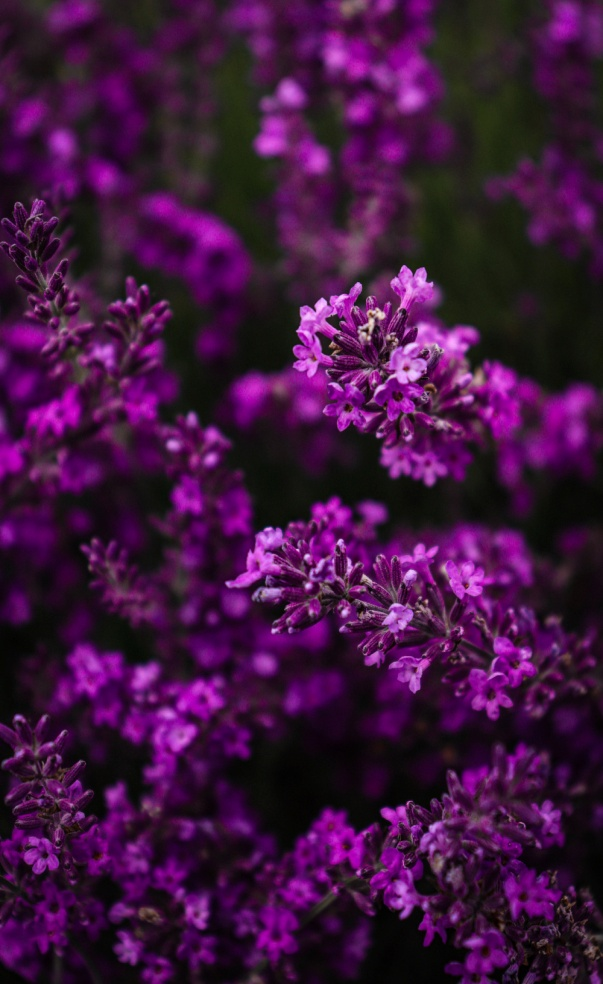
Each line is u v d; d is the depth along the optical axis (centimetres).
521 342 74
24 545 54
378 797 55
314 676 51
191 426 49
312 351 42
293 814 56
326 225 62
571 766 50
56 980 46
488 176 81
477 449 64
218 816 49
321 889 47
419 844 42
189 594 50
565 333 75
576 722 49
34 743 43
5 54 71
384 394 41
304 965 48
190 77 77
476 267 78
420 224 78
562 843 45
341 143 81
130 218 65
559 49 69
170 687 49
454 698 50
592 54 69
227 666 50
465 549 53
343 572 42
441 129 70
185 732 48
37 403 55
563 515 66
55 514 55
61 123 67
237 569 50
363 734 53
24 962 47
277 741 54
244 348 72
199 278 66
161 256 66
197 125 76
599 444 59
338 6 58
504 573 51
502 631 44
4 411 56
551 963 43
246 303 69
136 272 73
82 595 57
